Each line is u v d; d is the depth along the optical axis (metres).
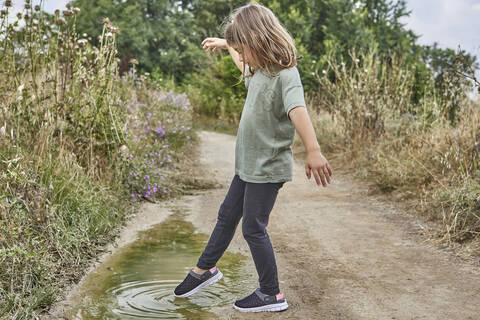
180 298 2.68
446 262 3.35
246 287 2.88
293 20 22.52
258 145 2.40
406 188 5.46
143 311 2.48
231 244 3.80
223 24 2.57
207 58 23.70
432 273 3.14
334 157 8.49
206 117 20.56
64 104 4.33
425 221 4.38
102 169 4.84
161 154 6.96
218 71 20.59
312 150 2.24
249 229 2.48
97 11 29.80
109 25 4.76
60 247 3.11
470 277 3.05
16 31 4.09
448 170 5.15
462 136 5.34
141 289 2.79
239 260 3.40
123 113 5.29
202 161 8.60
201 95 21.64
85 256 3.26
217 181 6.62
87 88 4.66
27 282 2.61
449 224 4.07
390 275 3.11
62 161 4.00
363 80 8.38
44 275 2.71
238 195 2.60
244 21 2.34
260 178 2.40
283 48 2.31
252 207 2.45
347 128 8.08
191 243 3.79
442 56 6.93
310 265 3.31
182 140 10.13
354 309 2.57
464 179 4.48
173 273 3.08
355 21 20.44
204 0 36.06
